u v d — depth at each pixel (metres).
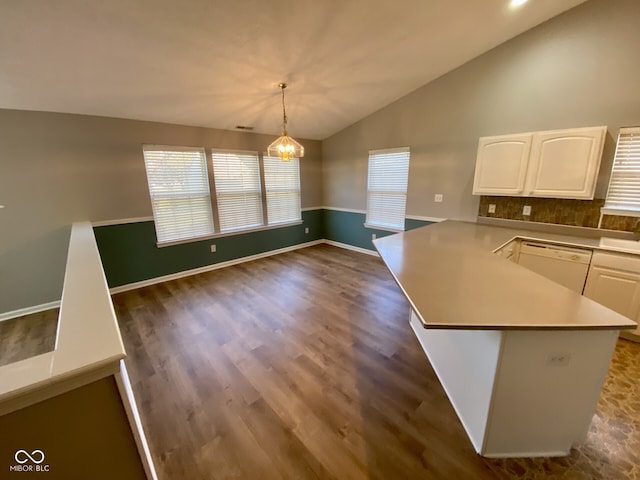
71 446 0.80
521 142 2.91
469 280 1.67
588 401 1.38
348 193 5.33
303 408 1.78
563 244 2.63
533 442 1.45
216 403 1.82
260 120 4.11
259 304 3.22
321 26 2.31
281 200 5.21
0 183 2.81
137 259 3.70
